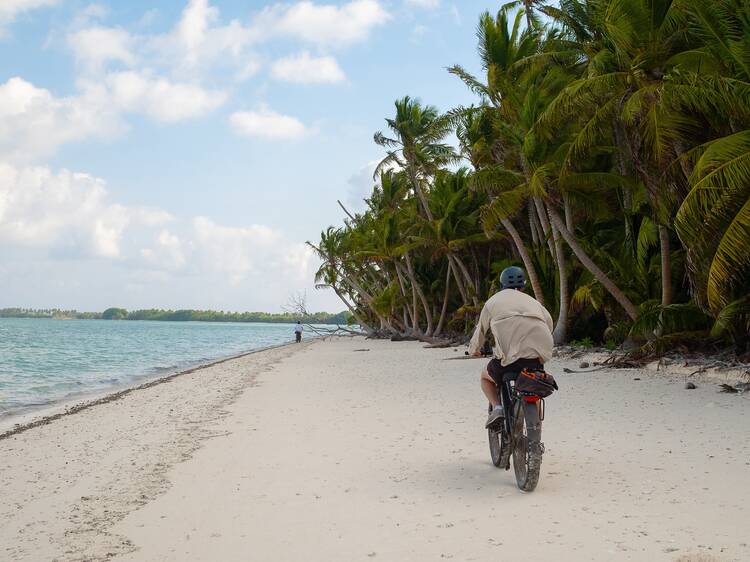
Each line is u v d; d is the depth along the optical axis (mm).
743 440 7035
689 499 4906
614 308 22047
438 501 5184
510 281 5688
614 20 15023
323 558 4016
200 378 20125
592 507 4812
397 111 40656
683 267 19234
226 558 4090
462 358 24031
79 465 7457
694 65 14875
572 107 16656
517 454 5410
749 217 10648
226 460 7164
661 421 8492
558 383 13664
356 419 9805
